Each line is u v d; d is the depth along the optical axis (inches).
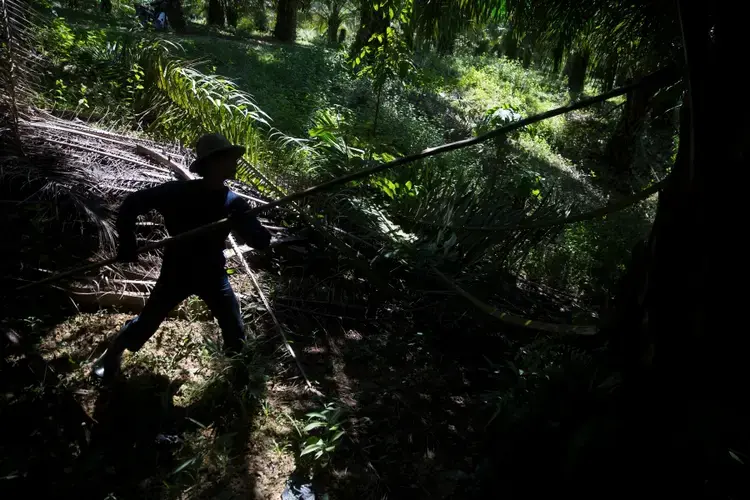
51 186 190.9
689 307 114.3
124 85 326.0
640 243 131.2
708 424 109.0
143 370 151.9
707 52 108.6
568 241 291.0
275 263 212.7
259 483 125.4
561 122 593.3
